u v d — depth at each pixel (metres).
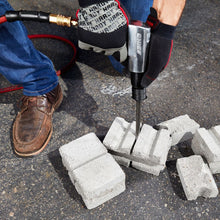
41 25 2.81
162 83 2.08
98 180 1.27
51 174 1.51
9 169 1.54
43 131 1.65
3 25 1.33
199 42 2.47
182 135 1.58
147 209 1.34
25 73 1.58
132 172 1.50
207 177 1.34
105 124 1.79
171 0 1.00
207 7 2.95
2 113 1.90
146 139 1.44
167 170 1.50
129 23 1.00
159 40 1.03
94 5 0.91
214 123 1.76
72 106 1.92
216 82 2.07
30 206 1.37
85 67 2.27
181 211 1.32
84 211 1.34
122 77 2.16
